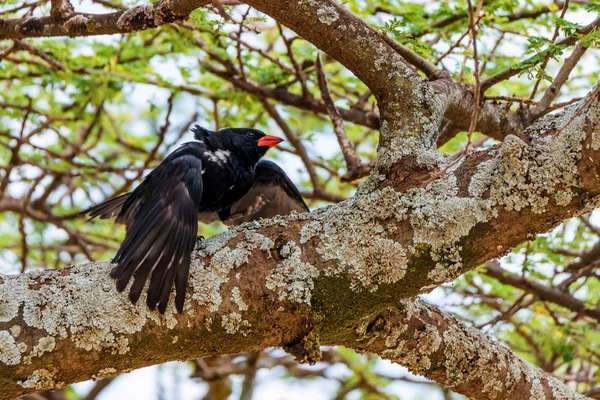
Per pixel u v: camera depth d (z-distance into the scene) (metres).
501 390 7.82
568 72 9.73
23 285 6.10
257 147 9.45
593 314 11.77
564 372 14.30
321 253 6.36
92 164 15.12
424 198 6.29
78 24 8.74
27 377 5.95
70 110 14.53
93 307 6.06
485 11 10.84
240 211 9.90
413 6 11.98
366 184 6.60
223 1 8.67
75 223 16.36
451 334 7.52
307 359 6.32
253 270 6.33
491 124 9.41
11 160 13.12
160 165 7.84
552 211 6.05
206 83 13.83
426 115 6.74
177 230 6.82
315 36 6.86
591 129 5.85
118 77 12.83
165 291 6.18
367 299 6.38
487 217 6.12
